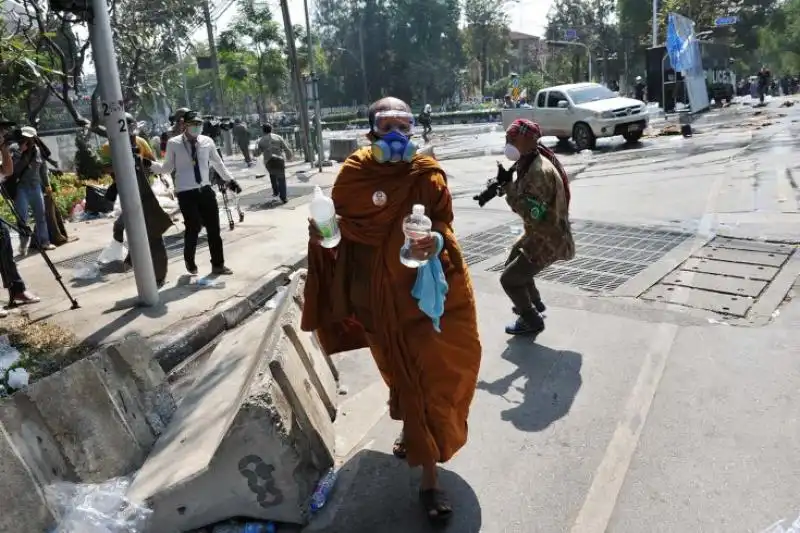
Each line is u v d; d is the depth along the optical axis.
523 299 4.93
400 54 66.75
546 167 4.51
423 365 2.92
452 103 68.19
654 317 5.08
